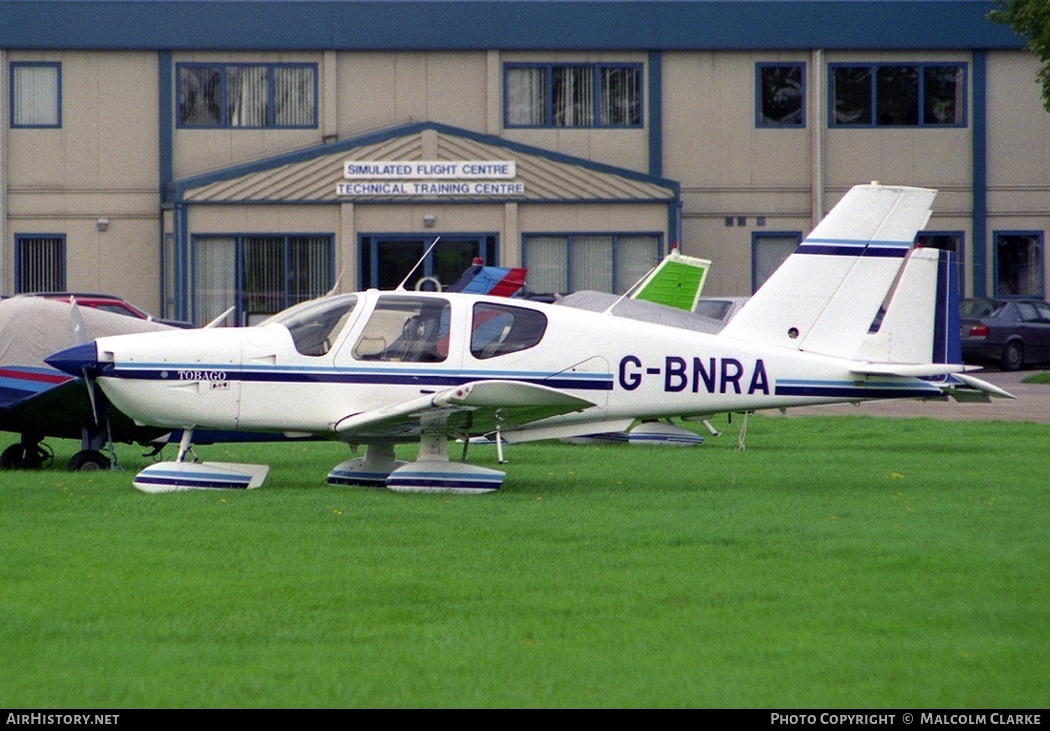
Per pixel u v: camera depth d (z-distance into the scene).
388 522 30.05
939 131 112.94
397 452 48.34
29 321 42.09
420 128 105.75
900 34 111.44
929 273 41.25
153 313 110.06
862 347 40.81
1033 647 19.22
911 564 25.06
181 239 104.50
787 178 112.38
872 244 40.09
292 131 110.25
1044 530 28.94
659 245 108.25
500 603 21.98
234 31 109.00
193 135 109.75
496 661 18.61
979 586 23.17
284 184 105.19
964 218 113.56
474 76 110.88
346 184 105.50
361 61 110.31
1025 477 39.09
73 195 109.50
